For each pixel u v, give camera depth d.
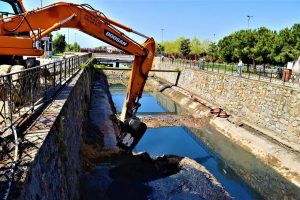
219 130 25.78
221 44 41.09
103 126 20.67
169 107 36.25
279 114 21.84
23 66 9.57
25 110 8.05
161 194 13.59
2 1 10.56
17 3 10.79
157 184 14.35
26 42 9.33
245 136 22.72
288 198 15.22
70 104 11.38
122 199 12.82
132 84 14.93
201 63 41.75
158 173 15.41
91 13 12.47
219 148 22.03
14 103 7.48
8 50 9.00
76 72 21.33
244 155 20.66
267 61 32.88
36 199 5.25
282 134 21.17
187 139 23.69
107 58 62.00
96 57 61.38
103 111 25.11
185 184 14.62
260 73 30.05
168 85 49.41
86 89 24.77
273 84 23.11
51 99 10.05
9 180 4.61
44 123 7.24
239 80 28.36
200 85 38.12
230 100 29.53
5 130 6.02
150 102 39.53
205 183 14.91
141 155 16.62
